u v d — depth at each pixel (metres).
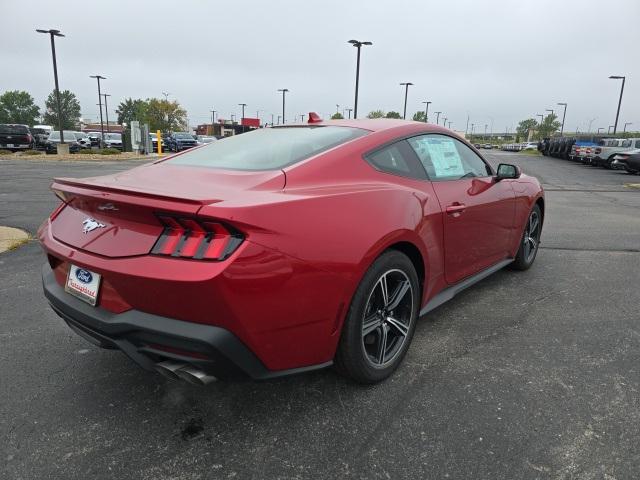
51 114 111.88
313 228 2.21
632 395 2.66
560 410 2.51
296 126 3.38
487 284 4.55
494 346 3.25
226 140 3.39
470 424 2.39
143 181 2.53
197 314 1.97
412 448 2.22
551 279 4.71
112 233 2.19
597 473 2.06
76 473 2.06
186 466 2.11
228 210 1.94
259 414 2.49
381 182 2.82
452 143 3.65
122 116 109.25
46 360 3.04
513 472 2.07
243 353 2.06
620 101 40.06
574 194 13.25
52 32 26.61
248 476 2.05
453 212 3.23
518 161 33.75
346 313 2.43
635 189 15.16
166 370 2.14
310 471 2.08
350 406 2.55
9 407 2.53
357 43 28.08
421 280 3.03
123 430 2.36
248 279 1.96
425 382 2.79
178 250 1.97
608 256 5.65
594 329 3.54
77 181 2.43
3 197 10.16
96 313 2.21
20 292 4.23
